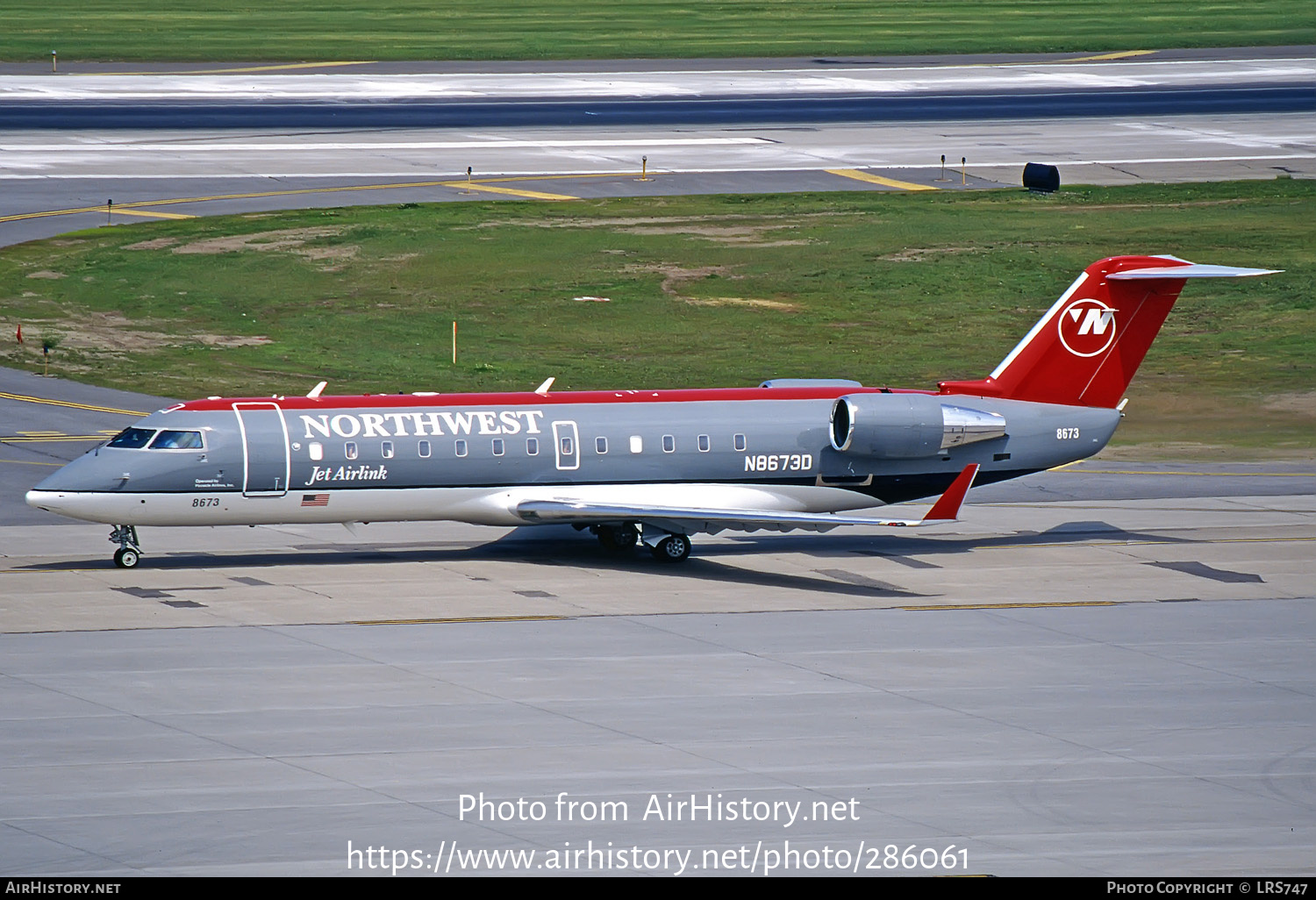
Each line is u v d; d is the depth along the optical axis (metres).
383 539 170.25
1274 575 159.25
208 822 93.19
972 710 116.50
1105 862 90.25
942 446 165.38
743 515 151.38
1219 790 102.00
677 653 129.12
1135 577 157.88
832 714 114.75
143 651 125.75
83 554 159.75
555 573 156.00
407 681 119.94
